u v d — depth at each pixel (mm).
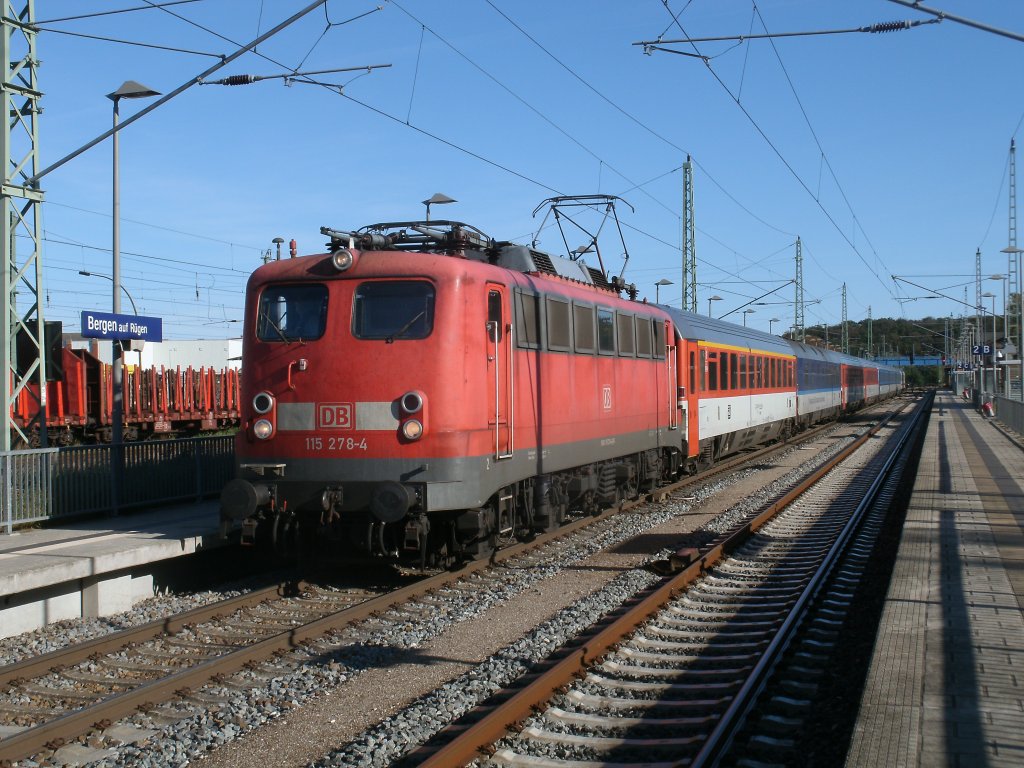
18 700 7352
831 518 16406
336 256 11039
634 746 6195
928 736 5523
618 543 14281
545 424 12859
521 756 6059
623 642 8695
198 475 15562
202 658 8523
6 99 13977
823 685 7484
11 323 14180
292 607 10523
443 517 11461
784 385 32938
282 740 6578
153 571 11320
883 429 41750
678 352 20312
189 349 48875
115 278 17500
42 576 9422
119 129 13273
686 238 36406
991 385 61438
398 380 10695
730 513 17062
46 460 12648
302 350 11039
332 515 10734
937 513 14812
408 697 7441
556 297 13336
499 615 10008
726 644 8695
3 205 13914
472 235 13039
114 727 6754
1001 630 7852
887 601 8914
